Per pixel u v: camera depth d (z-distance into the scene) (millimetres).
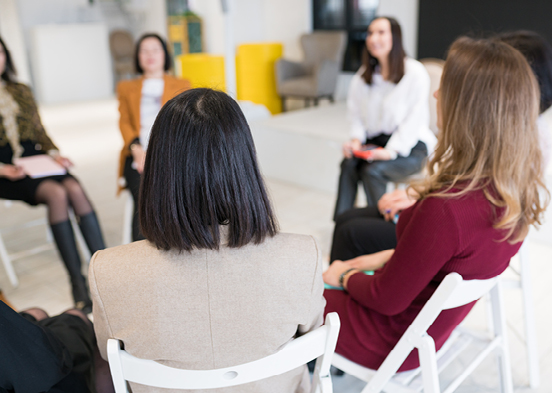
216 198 771
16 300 2369
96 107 8250
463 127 1075
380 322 1258
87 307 2264
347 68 6523
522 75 1036
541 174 1131
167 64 2855
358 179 2754
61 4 8961
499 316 1449
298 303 821
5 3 7730
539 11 4703
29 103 2635
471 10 5094
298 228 3107
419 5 5461
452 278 1023
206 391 891
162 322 788
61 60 8703
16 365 893
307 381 1037
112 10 9539
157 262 790
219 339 808
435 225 1043
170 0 8750
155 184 774
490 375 1785
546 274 2480
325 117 4730
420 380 1303
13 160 2555
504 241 1102
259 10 7148
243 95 6547
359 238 1806
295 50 6973
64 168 2428
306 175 3895
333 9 6508
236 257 798
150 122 2713
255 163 805
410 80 2609
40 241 3061
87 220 2410
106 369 1188
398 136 2621
